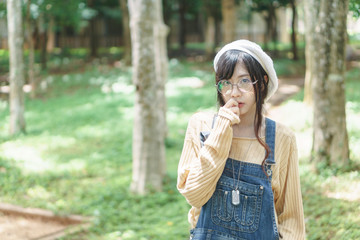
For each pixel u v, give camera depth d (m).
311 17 10.28
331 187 5.67
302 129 8.95
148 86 6.27
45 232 5.27
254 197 1.76
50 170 7.62
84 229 5.16
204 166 1.71
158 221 5.38
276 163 1.82
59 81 18.11
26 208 5.83
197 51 27.25
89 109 13.11
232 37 19.92
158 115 6.39
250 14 27.58
